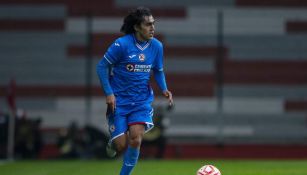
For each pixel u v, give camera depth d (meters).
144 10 29.55
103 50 74.94
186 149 72.50
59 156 67.44
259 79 74.81
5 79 74.75
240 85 74.75
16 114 67.19
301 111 74.44
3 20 75.12
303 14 75.62
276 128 73.88
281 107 74.50
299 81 74.88
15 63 74.94
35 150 67.75
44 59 74.88
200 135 73.12
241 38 75.31
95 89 74.44
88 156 66.50
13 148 67.12
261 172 46.69
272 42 75.44
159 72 31.19
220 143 72.81
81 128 73.62
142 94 30.12
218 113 73.62
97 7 75.19
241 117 74.00
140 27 29.42
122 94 29.98
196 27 75.12
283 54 75.25
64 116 73.94
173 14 75.19
